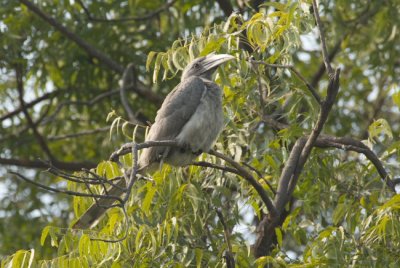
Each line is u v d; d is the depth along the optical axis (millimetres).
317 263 10609
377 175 12617
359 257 10812
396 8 18797
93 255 10336
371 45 19547
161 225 10914
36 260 10633
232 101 12078
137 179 10891
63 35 19938
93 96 20906
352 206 12008
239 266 11070
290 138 12562
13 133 20922
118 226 11188
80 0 19719
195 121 11578
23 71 19547
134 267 10703
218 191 11727
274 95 12305
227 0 18891
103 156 19516
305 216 13000
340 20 18797
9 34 18875
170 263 10930
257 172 12172
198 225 11477
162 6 20438
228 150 12586
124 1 19953
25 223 20000
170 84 19484
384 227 10703
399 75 20453
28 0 19297
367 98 21031
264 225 12008
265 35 11250
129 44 20469
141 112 20672
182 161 11703
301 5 11180
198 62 12375
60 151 22062
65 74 20172
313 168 12539
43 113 20922
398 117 21016
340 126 19812
